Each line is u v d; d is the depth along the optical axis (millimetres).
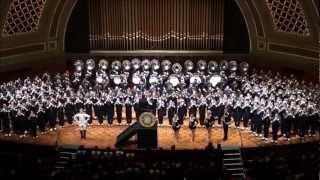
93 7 31328
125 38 31641
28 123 25688
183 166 21047
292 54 30469
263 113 25609
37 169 21109
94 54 31719
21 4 30281
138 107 26703
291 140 25703
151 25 31406
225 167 23234
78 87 28984
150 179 20312
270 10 30656
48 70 31438
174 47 31656
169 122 26672
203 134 26031
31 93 27047
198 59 31625
